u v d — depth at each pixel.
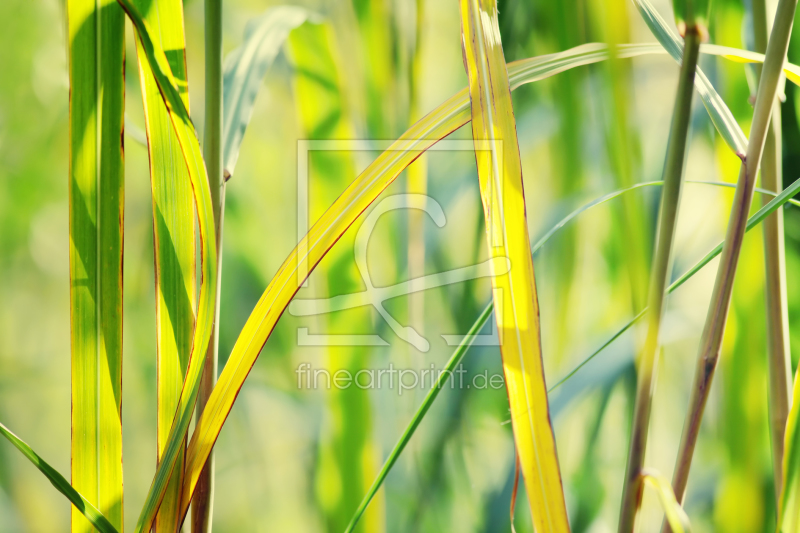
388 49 1.11
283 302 0.86
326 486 1.14
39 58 1.53
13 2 1.45
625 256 1.01
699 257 1.44
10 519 1.53
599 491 1.31
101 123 0.86
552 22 1.05
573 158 1.16
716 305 0.88
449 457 1.39
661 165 1.41
